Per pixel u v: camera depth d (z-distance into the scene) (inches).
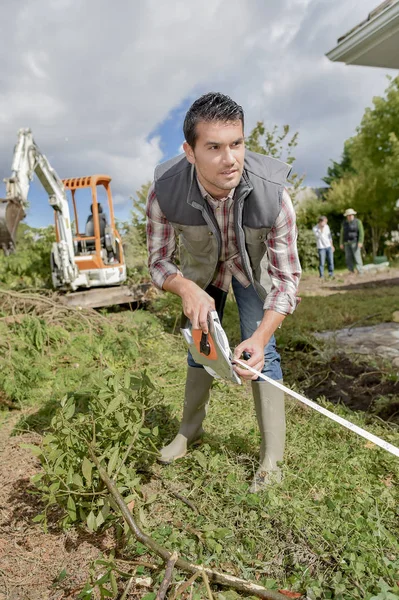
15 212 250.8
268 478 93.5
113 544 84.6
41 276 327.0
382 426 128.6
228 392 152.3
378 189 1005.8
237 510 87.0
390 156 977.5
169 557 73.0
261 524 83.9
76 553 83.2
